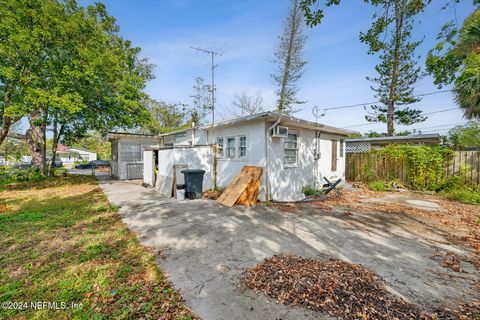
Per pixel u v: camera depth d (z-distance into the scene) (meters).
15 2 8.73
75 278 2.67
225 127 8.63
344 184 10.61
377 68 16.73
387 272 2.79
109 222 4.86
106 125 13.24
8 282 2.58
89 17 11.72
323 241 3.82
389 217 5.33
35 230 4.31
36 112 13.97
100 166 27.81
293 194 8.09
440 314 2.05
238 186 6.79
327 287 2.42
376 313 2.04
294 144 8.36
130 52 14.27
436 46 3.87
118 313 2.09
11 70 8.80
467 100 5.89
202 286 2.52
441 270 2.87
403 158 9.70
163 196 7.87
